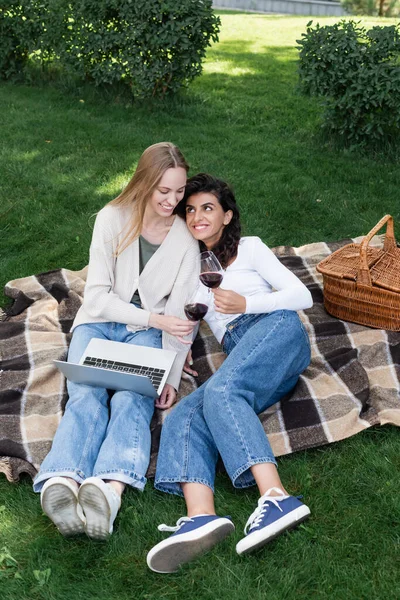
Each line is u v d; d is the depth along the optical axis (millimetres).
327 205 5762
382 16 15969
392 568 2691
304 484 3080
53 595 2607
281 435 3285
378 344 3826
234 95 8586
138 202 3355
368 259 4152
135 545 2822
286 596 2586
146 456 3057
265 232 5355
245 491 3072
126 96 7992
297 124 7645
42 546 2820
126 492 3053
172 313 3543
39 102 7969
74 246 5133
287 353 3205
